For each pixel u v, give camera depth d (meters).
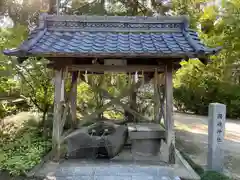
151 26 4.53
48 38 4.15
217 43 7.21
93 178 3.68
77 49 3.74
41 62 5.82
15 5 7.12
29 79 6.29
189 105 12.45
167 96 4.27
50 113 6.84
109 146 4.39
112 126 4.98
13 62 5.55
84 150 4.42
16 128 6.31
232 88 9.44
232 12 6.51
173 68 4.58
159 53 3.69
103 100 7.32
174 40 4.18
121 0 8.08
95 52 3.65
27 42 3.84
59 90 4.22
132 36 4.36
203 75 10.64
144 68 4.40
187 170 4.02
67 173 3.82
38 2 7.23
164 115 4.87
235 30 6.57
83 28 4.50
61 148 4.84
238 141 6.63
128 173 3.86
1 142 5.19
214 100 11.20
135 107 6.46
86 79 5.81
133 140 4.52
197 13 8.17
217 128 4.12
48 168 4.00
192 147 5.85
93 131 4.88
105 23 4.52
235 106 10.55
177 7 8.02
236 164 4.73
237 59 7.89
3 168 3.98
